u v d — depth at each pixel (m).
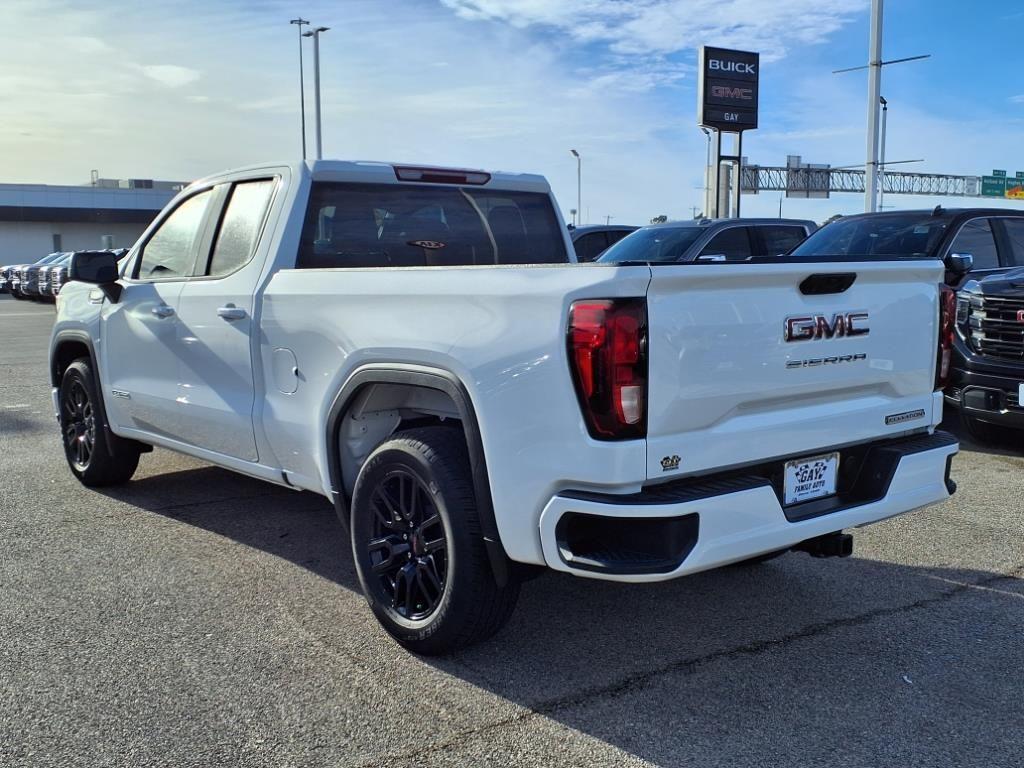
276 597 4.44
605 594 4.50
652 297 3.10
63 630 4.03
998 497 6.21
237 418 4.72
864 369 3.72
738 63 28.47
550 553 3.24
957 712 3.36
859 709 3.38
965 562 4.95
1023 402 6.95
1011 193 64.94
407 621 3.81
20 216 57.66
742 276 3.27
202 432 5.07
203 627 4.08
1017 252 8.74
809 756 3.07
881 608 4.32
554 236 5.72
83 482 6.39
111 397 5.88
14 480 6.64
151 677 3.60
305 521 5.65
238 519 5.69
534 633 4.05
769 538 3.34
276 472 4.62
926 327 3.98
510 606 3.68
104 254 5.48
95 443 6.12
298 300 4.27
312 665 3.71
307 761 3.03
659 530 3.12
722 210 29.42
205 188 5.34
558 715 3.33
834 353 3.60
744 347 3.32
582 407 3.11
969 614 4.25
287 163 4.82
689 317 3.18
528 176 5.61
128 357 5.63
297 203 4.69
